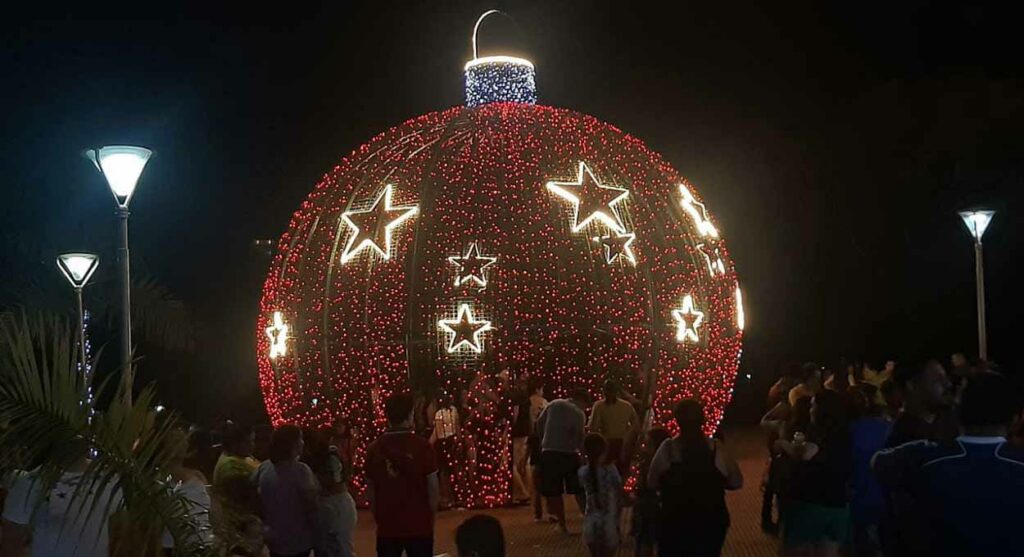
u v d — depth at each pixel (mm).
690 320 15812
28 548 6641
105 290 16109
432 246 15789
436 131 16188
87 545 5727
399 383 15625
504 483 14969
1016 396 4465
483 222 15477
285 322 16062
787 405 11672
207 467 7438
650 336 16250
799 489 7031
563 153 15562
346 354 16016
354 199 16047
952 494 4375
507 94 16141
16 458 5219
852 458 7270
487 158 15617
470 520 4418
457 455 14898
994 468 4367
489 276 16031
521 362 16359
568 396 16359
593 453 8961
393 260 15461
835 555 7027
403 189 15805
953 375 11609
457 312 15438
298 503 7207
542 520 13469
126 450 5258
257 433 9148
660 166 16812
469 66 16328
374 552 11867
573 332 16078
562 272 16359
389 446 7504
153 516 5293
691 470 7000
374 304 16203
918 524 4781
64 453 5121
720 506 7000
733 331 17109
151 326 16938
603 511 8922
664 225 17047
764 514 11789
